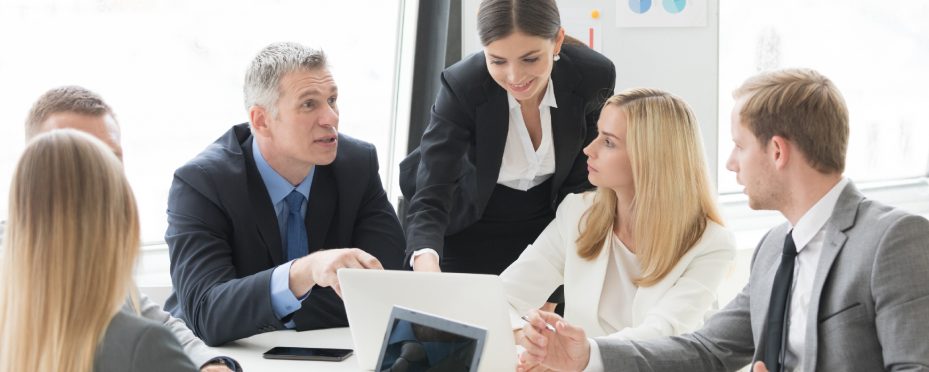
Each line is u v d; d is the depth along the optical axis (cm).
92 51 349
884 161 563
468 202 313
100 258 146
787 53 516
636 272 262
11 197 148
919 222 177
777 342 196
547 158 306
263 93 263
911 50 558
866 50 542
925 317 171
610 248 265
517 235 321
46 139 148
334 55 403
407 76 420
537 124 301
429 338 177
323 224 280
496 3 263
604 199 266
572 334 207
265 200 271
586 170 312
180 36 365
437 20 412
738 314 222
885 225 178
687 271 255
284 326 264
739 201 505
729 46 498
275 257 271
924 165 580
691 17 414
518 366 212
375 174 297
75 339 143
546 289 280
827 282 185
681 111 255
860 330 179
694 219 255
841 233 184
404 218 412
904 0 549
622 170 257
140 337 148
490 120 296
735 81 503
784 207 195
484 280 202
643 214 254
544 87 295
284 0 385
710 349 220
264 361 229
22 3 333
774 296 198
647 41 411
